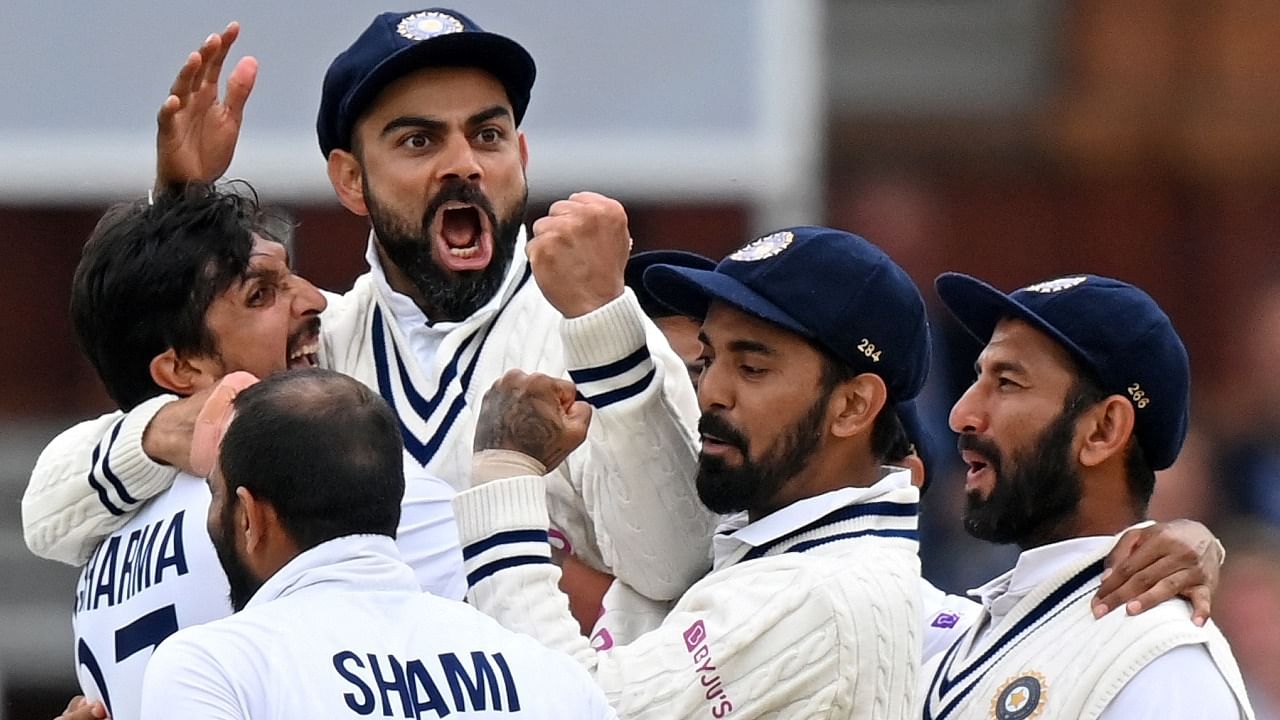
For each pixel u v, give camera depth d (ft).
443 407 48.47
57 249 94.68
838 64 112.57
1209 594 47.39
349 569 39.40
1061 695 46.83
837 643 43.09
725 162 78.84
